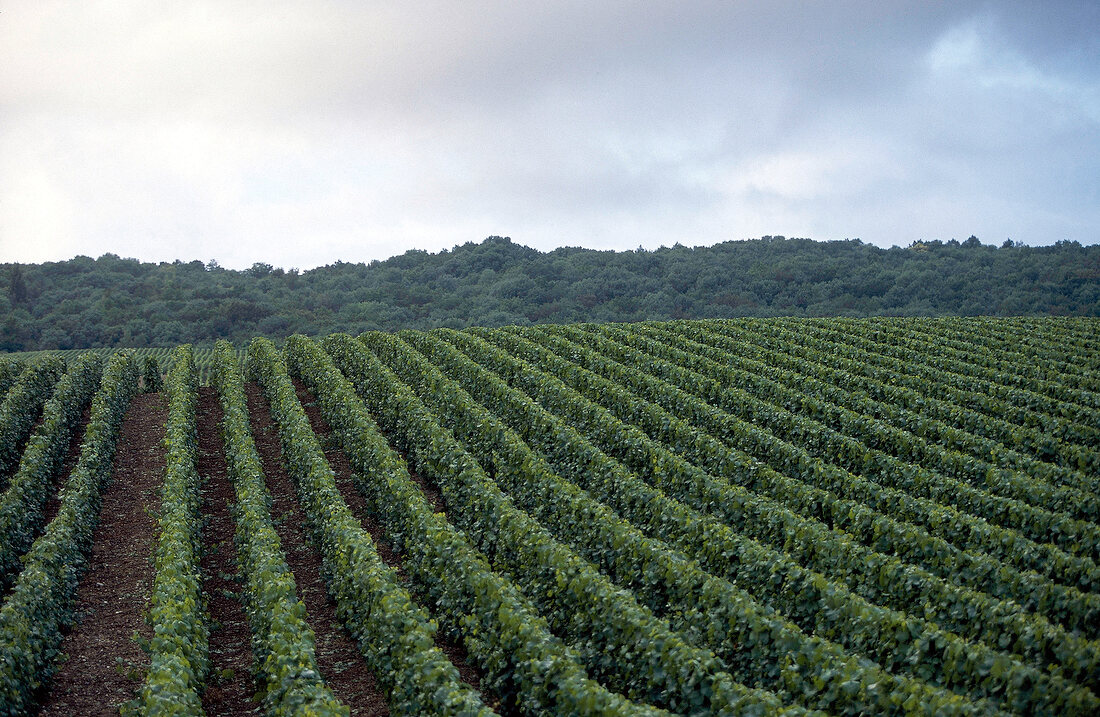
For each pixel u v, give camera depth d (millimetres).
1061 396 32281
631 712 10234
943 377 34469
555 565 15383
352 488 24578
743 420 29109
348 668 14461
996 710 10438
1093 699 10680
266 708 12031
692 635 13719
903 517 19328
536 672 11680
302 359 38969
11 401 28984
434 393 30641
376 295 108438
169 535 17594
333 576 17016
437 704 10891
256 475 21906
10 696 12055
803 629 14586
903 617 12898
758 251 123688
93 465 23344
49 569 16094
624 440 24469
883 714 10742
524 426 27141
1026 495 20625
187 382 34188
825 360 37969
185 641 12875
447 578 15469
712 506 19859
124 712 11430
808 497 19953
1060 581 15992
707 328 46906
